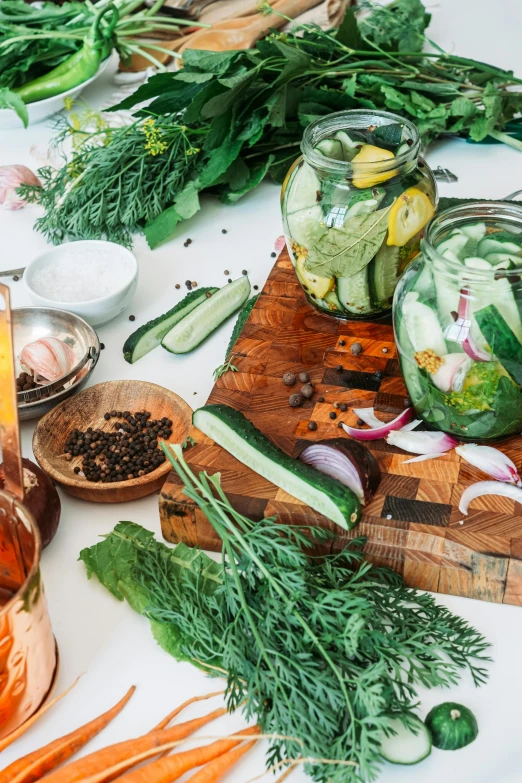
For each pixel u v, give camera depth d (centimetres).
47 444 104
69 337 114
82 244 121
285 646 87
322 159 104
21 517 87
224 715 88
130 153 130
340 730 85
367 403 104
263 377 107
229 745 85
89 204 127
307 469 95
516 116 147
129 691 89
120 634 93
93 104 153
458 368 95
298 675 86
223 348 116
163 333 116
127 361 115
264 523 94
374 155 104
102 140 139
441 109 134
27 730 88
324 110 133
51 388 107
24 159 145
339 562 95
